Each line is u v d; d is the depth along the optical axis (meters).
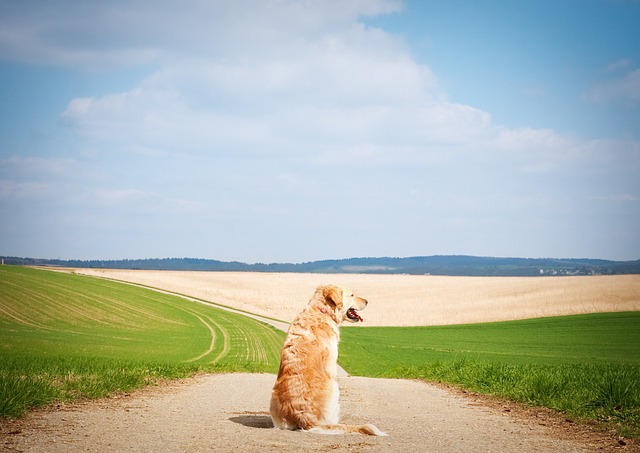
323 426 7.53
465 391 14.72
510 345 47.62
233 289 97.44
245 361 34.94
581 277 98.00
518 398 11.98
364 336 55.75
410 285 102.88
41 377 12.02
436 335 56.19
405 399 12.93
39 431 7.23
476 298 80.81
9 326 50.75
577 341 49.38
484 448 6.77
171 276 114.31
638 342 48.44
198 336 50.94
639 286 79.62
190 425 8.03
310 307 8.48
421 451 6.46
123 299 72.31
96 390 11.69
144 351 38.41
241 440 6.84
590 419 9.15
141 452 6.12
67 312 60.50
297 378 7.83
